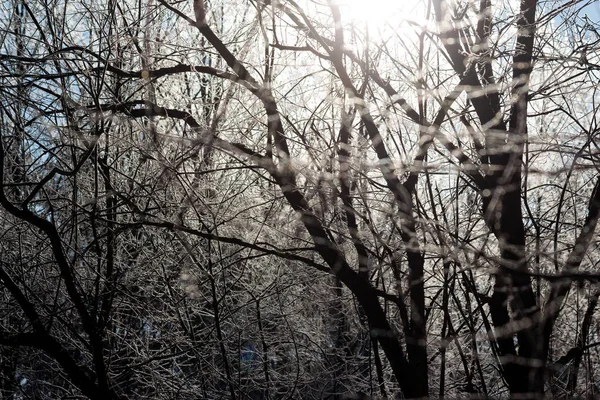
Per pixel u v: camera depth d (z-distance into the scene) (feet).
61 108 25.82
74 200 22.45
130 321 30.68
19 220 27.35
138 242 28.43
